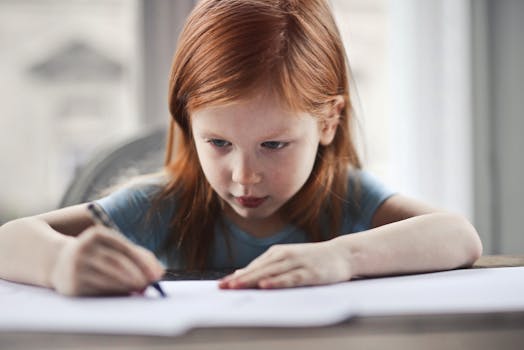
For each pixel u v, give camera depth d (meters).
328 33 0.78
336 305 0.45
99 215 0.55
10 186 1.88
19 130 1.88
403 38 1.82
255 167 0.69
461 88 1.82
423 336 0.37
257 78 0.66
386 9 1.95
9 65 1.86
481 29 1.84
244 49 0.68
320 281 0.55
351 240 0.62
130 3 1.84
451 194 1.83
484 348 0.35
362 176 0.93
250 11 0.71
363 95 1.95
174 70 0.75
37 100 1.88
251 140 0.67
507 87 1.86
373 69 1.95
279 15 0.71
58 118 1.89
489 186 1.86
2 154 1.87
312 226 0.89
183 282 0.59
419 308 0.44
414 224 0.67
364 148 0.98
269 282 0.54
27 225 0.65
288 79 0.68
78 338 0.37
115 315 0.42
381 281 0.58
